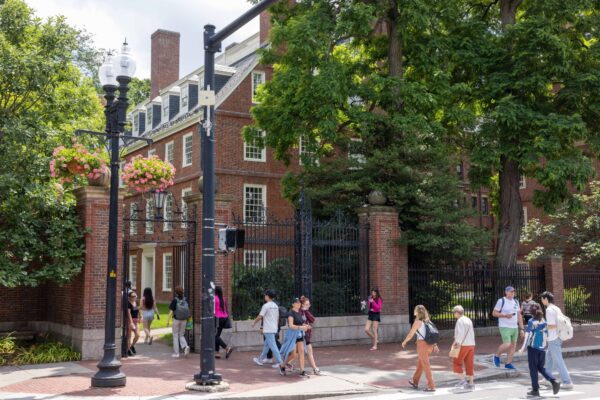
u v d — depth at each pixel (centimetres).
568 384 1166
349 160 2144
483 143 2275
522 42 2203
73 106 1941
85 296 1486
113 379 1120
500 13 2536
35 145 1709
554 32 2197
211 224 1145
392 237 1952
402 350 1727
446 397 1085
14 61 1672
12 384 1155
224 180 3092
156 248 3638
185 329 1636
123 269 1585
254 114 2312
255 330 1683
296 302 1291
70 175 1374
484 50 2277
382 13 2231
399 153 2097
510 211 2433
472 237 2017
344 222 2038
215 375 1123
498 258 2423
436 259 2067
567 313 2438
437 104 2161
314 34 2036
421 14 2117
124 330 1552
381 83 2092
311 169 2209
